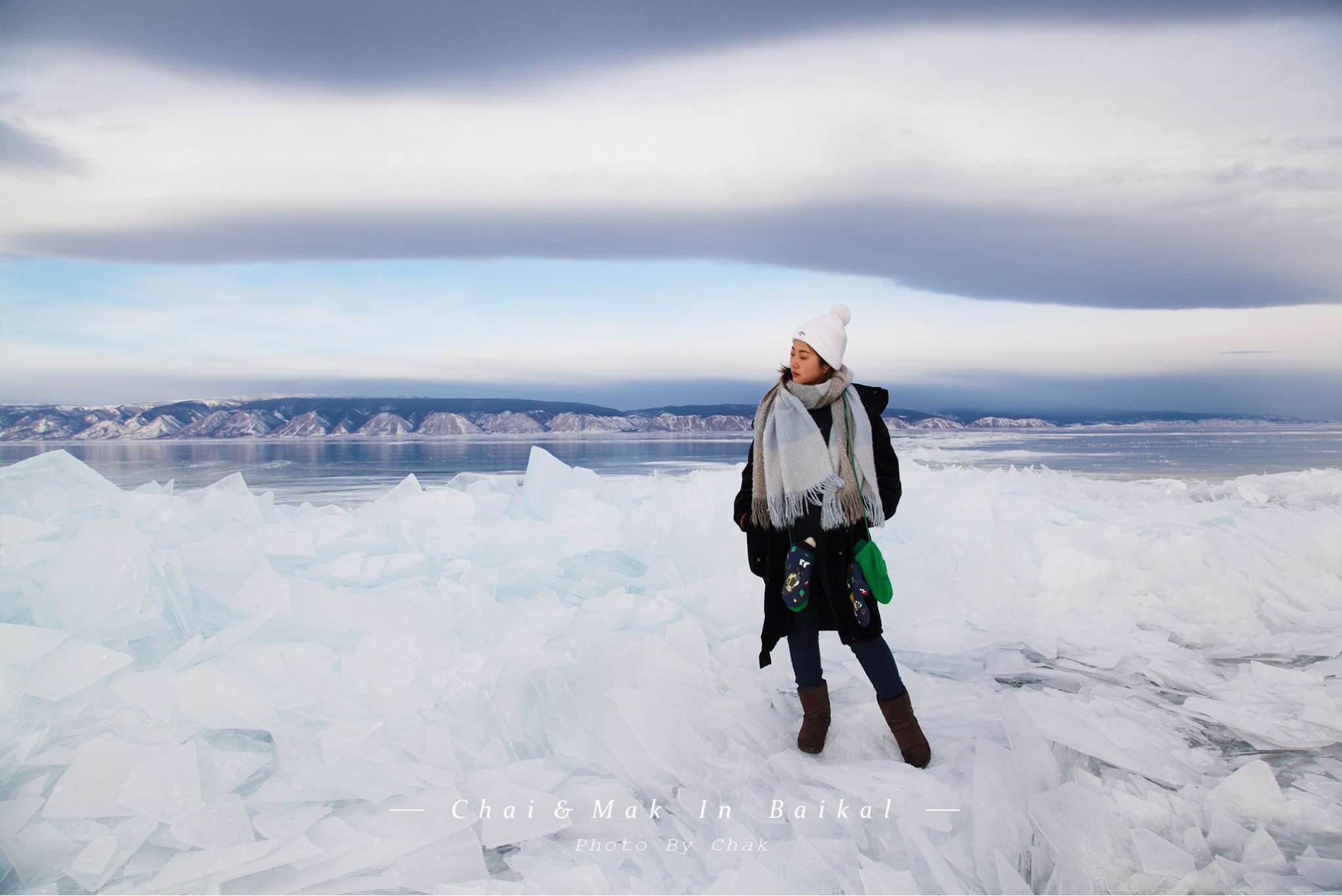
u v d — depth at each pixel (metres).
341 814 1.80
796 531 2.07
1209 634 3.13
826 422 2.07
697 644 2.66
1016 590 3.34
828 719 2.13
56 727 1.90
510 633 2.75
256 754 1.91
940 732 2.25
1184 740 2.23
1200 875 1.56
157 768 1.73
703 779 2.02
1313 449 28.75
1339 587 3.62
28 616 2.30
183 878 1.52
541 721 2.27
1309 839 1.74
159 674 2.04
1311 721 2.31
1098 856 1.61
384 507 4.25
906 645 2.92
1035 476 6.71
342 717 2.04
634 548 3.82
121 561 2.27
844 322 2.13
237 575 2.70
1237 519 4.61
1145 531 4.54
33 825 1.65
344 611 2.54
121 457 32.53
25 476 3.05
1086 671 2.80
